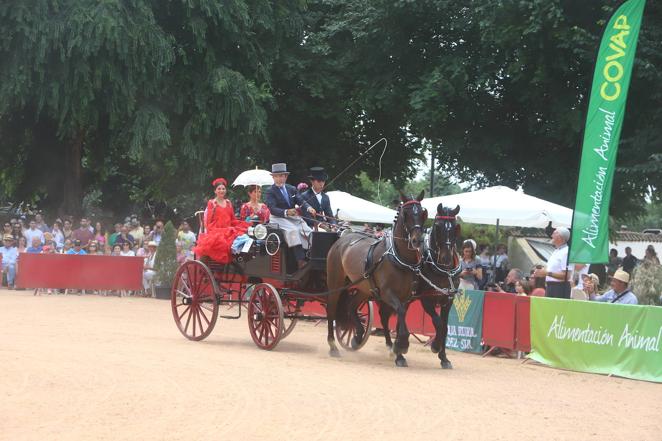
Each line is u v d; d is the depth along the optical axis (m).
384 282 11.82
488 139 31.88
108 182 42.38
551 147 32.03
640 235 47.12
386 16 32.12
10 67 27.22
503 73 31.17
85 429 7.02
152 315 18.75
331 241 13.16
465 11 31.17
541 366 12.88
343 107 35.19
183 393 8.70
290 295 13.40
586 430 7.84
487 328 14.38
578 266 16.94
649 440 7.52
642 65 24.81
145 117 28.31
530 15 27.45
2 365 9.94
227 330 16.30
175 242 24.70
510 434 7.48
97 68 27.23
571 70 28.64
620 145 27.06
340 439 6.98
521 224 19.86
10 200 38.19
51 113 28.89
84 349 11.76
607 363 11.98
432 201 19.23
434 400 9.01
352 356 12.98
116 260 24.34
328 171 37.88
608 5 25.48
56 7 26.73
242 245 13.50
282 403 8.40
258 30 32.53
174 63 29.77
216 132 31.17
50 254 23.83
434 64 32.19
